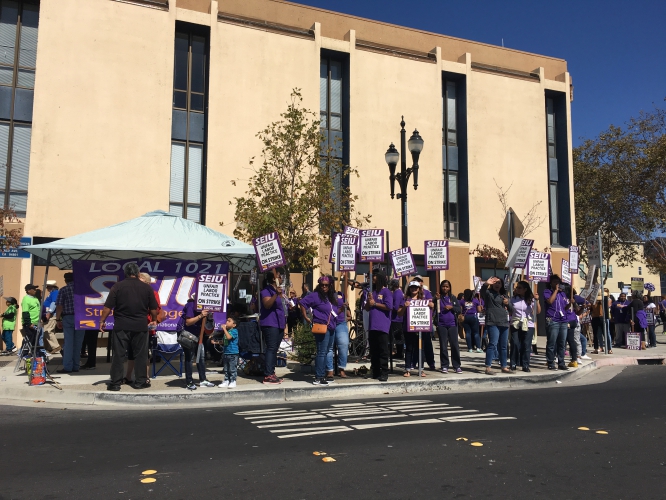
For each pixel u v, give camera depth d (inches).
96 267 432.1
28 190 669.9
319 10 877.2
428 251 484.7
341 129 867.4
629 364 578.6
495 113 968.9
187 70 783.7
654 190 1133.1
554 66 1062.4
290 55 817.5
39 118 679.7
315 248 669.3
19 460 214.8
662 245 1240.8
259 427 269.9
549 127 1061.1
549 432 258.1
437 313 462.0
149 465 207.2
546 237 984.3
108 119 711.7
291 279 792.3
